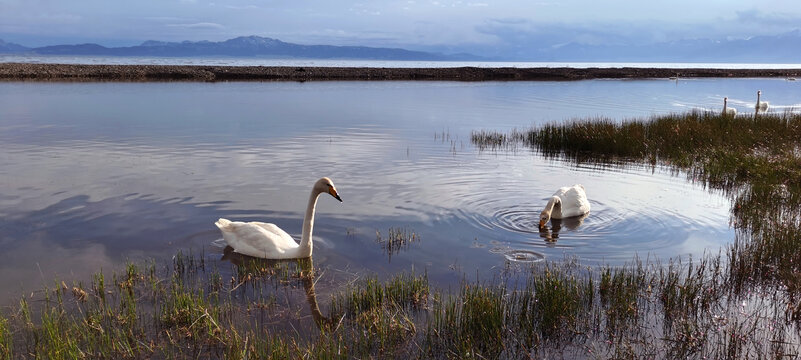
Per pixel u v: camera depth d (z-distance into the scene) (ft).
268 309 25.39
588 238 35.19
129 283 27.02
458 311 25.00
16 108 92.89
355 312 25.02
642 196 45.24
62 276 28.04
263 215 38.22
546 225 37.60
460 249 32.89
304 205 40.60
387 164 55.16
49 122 77.82
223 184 45.52
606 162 59.98
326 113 95.14
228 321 24.20
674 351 22.11
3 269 28.68
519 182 49.24
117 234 33.88
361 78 209.77
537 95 148.36
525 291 27.17
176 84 159.02
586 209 40.45
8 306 24.86
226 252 31.94
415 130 78.59
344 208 40.19
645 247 33.63
